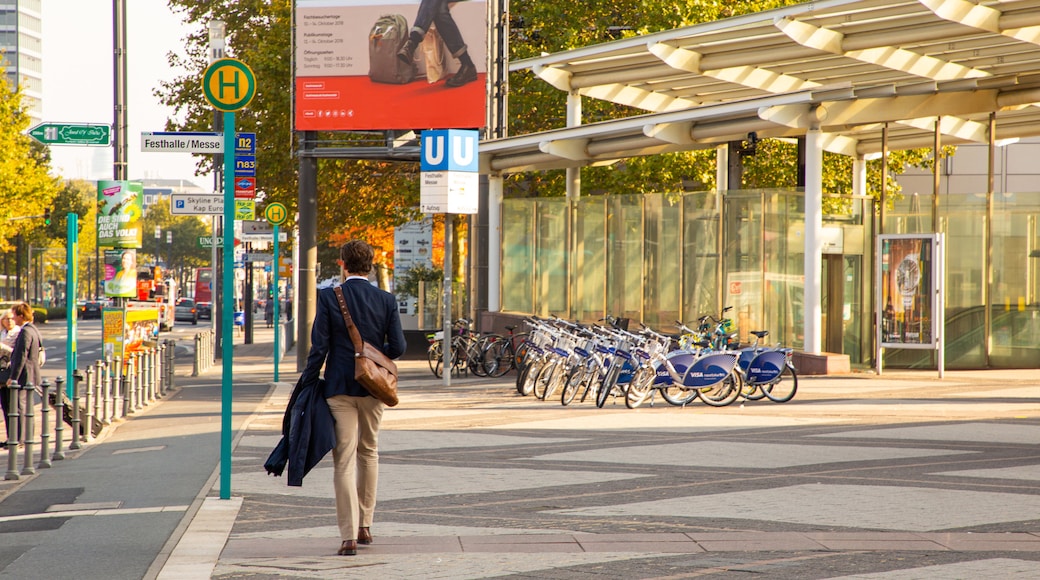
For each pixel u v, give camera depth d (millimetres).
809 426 14562
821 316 23594
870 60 21766
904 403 17406
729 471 10867
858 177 30312
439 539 7777
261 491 9906
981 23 19125
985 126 27953
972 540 7691
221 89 9414
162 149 10883
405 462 11578
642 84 28250
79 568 6969
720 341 18328
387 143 28312
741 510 8844
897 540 7688
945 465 11164
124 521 8547
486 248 32969
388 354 7617
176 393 21328
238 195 24953
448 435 13914
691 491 9742
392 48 27953
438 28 27891
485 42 27891
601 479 10422
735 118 23312
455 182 22438
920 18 20141
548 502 9273
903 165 37062
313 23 28047
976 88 21797
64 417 13695
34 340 14531
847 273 24312
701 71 24812
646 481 10297
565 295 29469
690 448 12539
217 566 6977
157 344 20672
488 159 30812
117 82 18219
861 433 13727
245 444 13234
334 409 7387
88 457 12828
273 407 18109
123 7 18172
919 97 22594
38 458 13016
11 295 106375
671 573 6730
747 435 13719
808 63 24688
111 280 18094
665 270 26016
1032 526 8188
